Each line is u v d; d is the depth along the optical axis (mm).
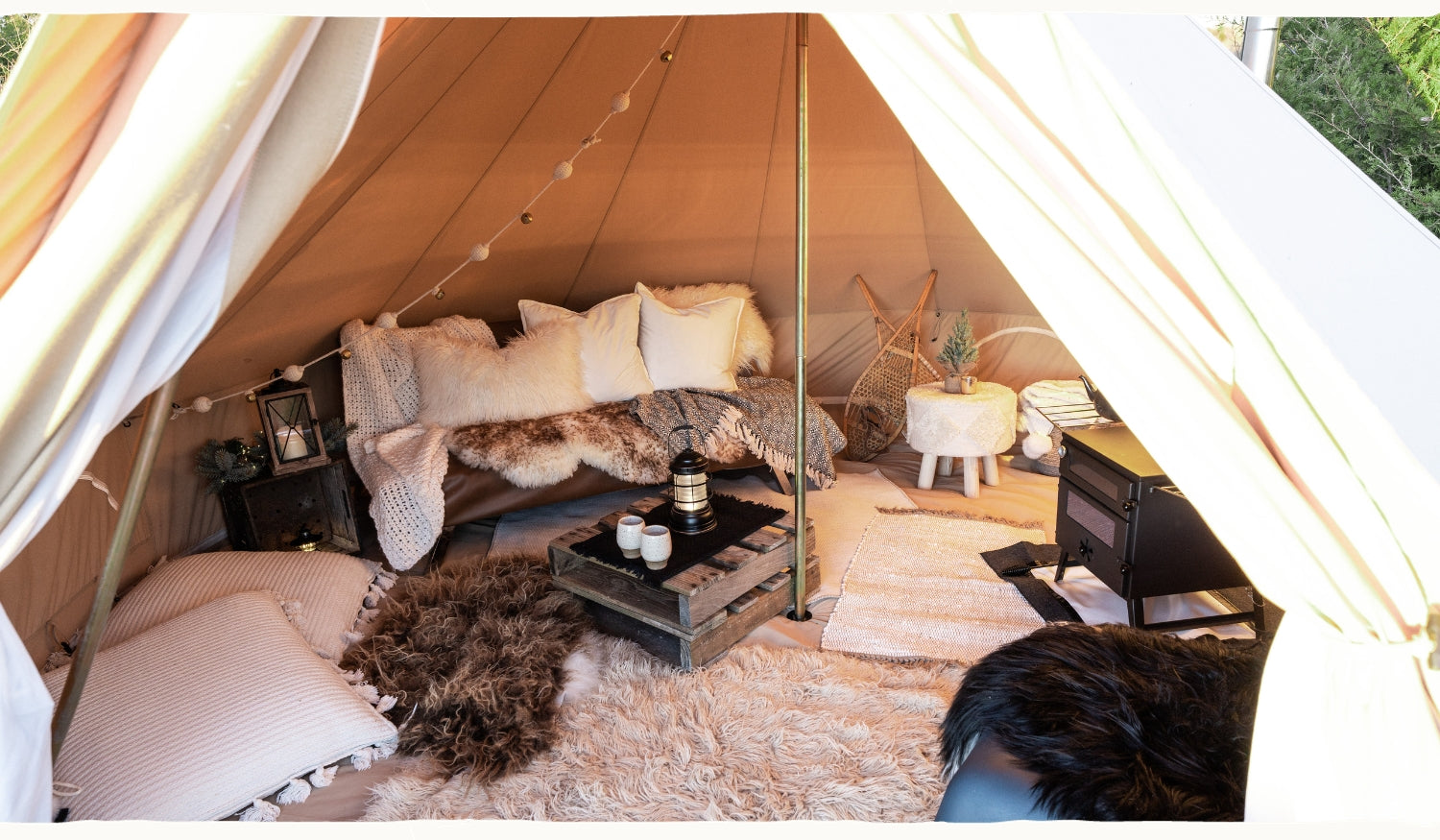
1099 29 1350
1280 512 1224
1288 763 1340
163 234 1044
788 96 3506
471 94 2760
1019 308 4301
